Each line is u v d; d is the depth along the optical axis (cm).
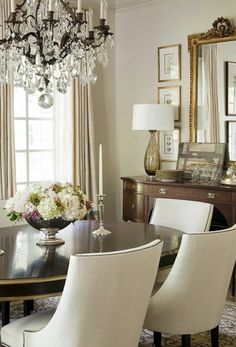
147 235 301
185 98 508
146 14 538
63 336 201
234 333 323
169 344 310
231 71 464
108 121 575
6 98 466
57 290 220
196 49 490
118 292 203
